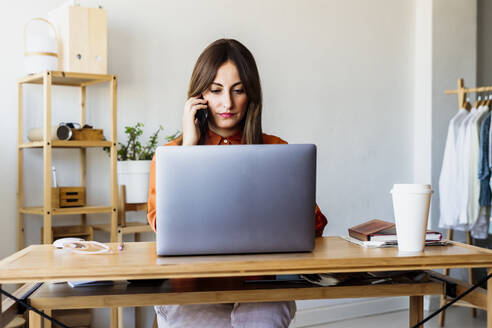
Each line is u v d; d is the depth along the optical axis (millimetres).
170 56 3281
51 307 1271
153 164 1739
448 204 3812
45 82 2580
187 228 1229
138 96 3191
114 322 2734
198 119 1735
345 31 3895
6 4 2844
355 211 3936
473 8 4258
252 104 1816
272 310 1438
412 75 4199
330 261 1193
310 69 3750
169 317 1535
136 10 3172
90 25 2756
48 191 2594
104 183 3100
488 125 3646
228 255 1258
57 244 1378
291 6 3680
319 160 3795
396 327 3602
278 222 1254
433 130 4094
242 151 1229
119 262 1174
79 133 2756
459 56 4195
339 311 3781
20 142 2834
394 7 4109
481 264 1271
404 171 4176
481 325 3678
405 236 1321
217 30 3424
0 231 2826
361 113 3963
